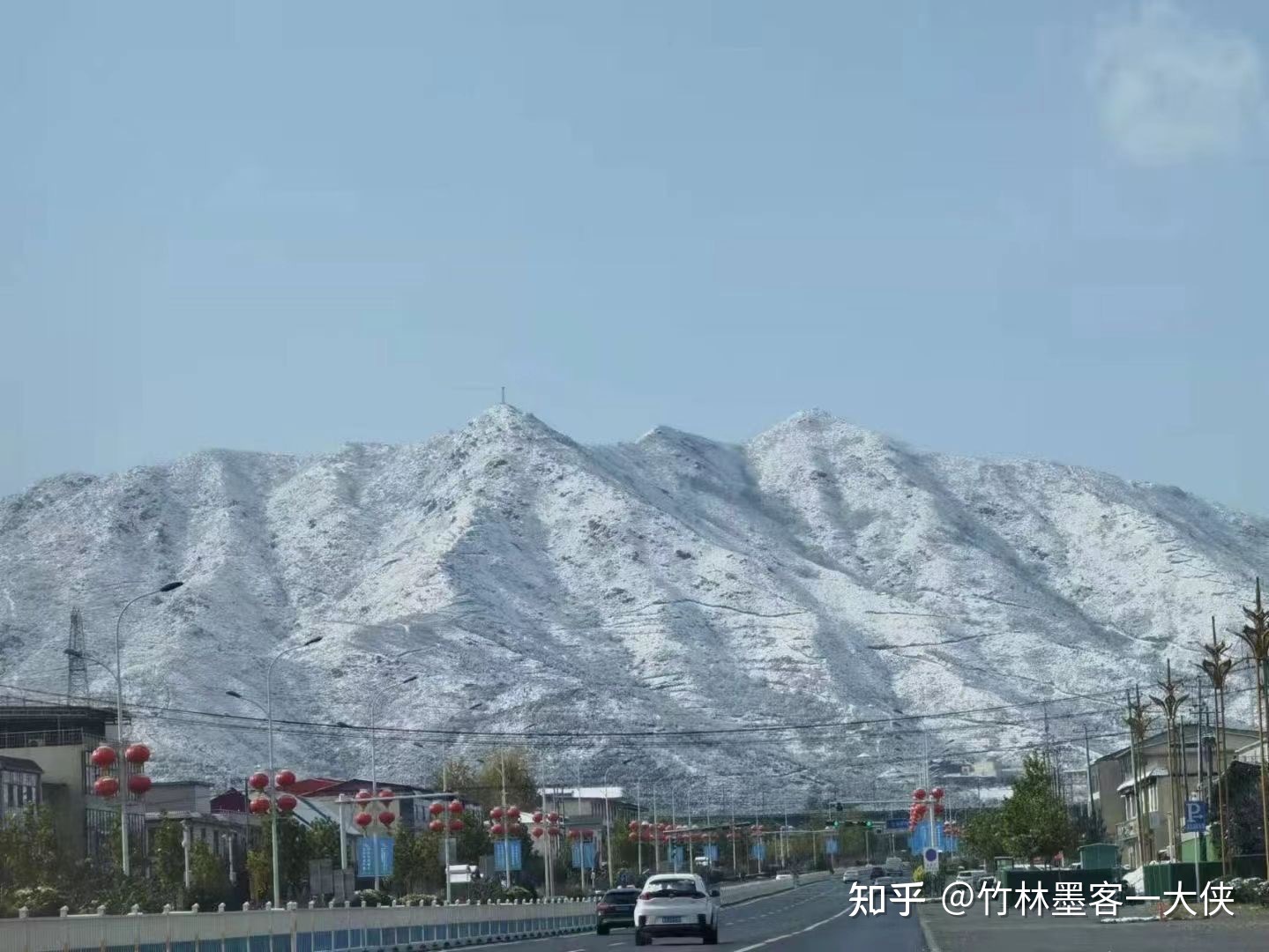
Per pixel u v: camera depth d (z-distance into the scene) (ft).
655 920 209.87
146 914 148.56
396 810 549.95
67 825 373.40
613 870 630.33
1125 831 486.79
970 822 608.60
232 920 169.37
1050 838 453.99
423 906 237.25
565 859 584.40
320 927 195.42
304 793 552.41
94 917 138.51
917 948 188.44
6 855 291.58
